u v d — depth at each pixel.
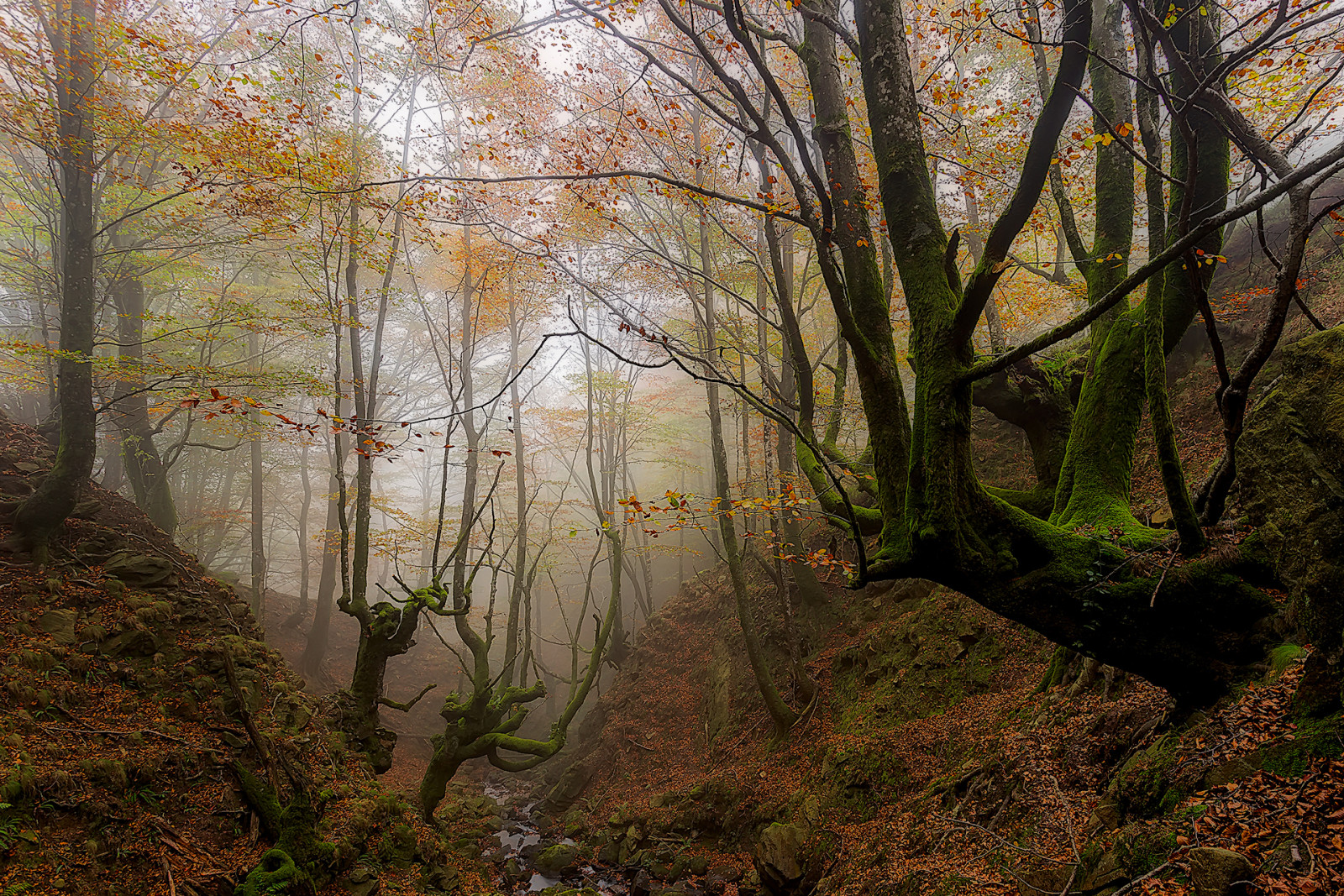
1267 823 3.51
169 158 11.51
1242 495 4.66
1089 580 4.32
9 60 8.72
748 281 15.58
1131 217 6.05
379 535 16.52
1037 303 11.95
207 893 6.12
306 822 7.22
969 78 10.80
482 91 13.32
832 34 6.13
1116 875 4.14
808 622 14.25
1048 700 7.21
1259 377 10.14
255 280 19.80
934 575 4.35
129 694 7.71
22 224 13.35
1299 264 3.33
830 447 7.96
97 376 12.55
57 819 5.81
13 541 8.75
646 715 16.59
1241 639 4.35
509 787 18.36
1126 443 5.50
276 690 9.40
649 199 14.69
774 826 9.04
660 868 10.65
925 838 6.82
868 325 4.79
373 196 10.77
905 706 9.91
